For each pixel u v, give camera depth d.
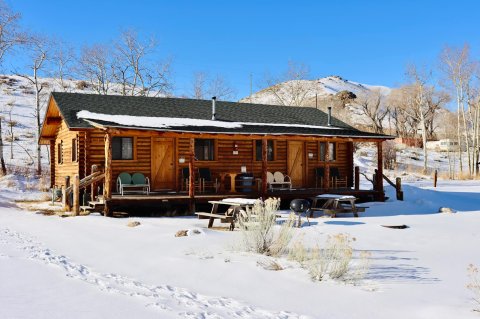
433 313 5.77
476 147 53.91
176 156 21.48
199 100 26.12
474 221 15.26
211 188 21.95
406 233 12.44
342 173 25.78
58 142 25.08
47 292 5.86
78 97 22.48
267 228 9.40
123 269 7.74
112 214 16.19
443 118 87.56
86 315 4.92
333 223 14.37
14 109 53.44
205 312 5.36
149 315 5.05
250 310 5.66
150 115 21.80
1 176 29.12
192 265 8.05
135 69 45.09
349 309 5.93
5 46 35.00
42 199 23.66
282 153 24.28
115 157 20.39
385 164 51.25
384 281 7.33
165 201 17.06
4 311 4.92
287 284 7.05
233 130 19.22
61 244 10.10
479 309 5.91
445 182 37.88
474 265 8.55
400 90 79.69
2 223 13.89
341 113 82.00
